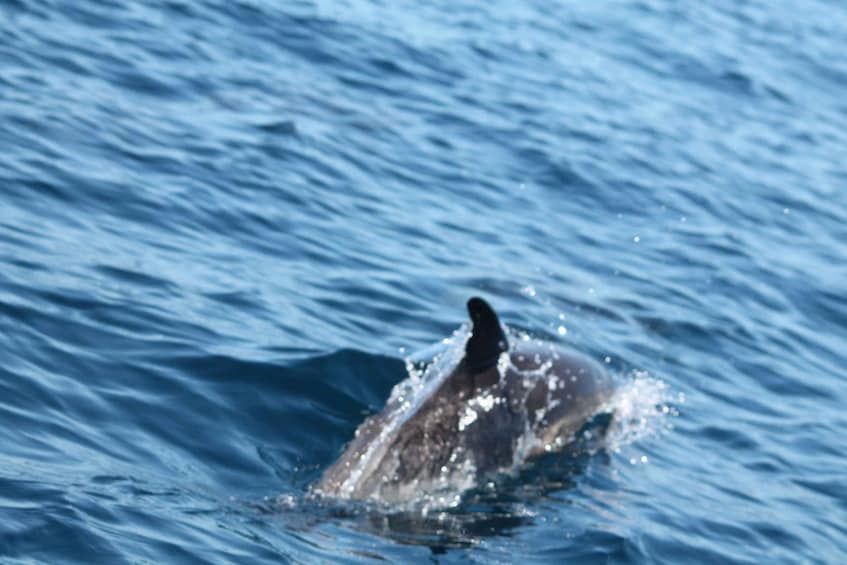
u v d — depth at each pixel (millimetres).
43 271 40938
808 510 38062
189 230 48312
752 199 69312
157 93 61188
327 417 37781
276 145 58938
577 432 40312
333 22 79312
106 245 44594
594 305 51625
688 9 107750
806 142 81375
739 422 43844
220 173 54062
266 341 40719
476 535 33219
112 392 35719
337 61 73688
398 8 87812
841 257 63375
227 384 37781
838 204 71125
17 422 32688
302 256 48938
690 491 37938
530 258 55000
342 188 56938
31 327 37375
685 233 62375
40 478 30094
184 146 55750
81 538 28000
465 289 49688
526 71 81562
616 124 75750
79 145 52250
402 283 48625
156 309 40719
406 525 33375
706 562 33781
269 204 52656
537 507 35344
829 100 91188
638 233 61281
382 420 36875
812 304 56844
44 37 63188
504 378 39250
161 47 66938
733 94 88000
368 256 50500
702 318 52656
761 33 104438
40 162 49438
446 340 43375
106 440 33438
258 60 70250
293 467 35219
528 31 91000
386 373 40531
